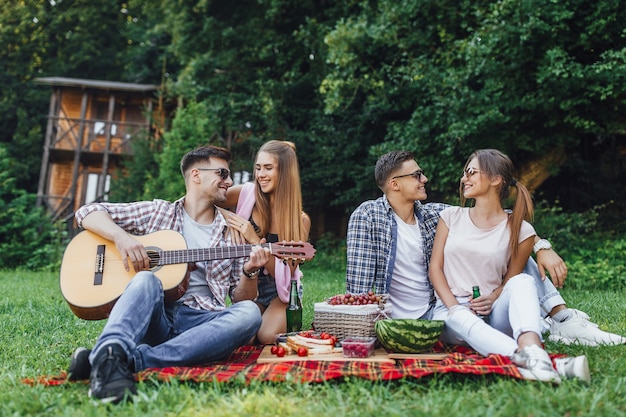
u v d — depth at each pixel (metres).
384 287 3.11
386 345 2.57
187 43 14.31
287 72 12.80
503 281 3.04
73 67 20.28
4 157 13.86
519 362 2.23
